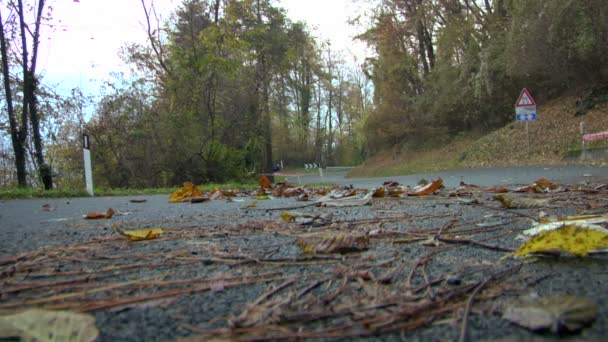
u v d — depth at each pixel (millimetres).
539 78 22078
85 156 9477
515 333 1035
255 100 15594
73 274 1748
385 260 1824
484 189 5969
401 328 1088
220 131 14500
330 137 54344
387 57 30344
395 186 6355
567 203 3795
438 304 1244
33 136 11812
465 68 24953
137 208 5309
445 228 2631
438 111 27984
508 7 20688
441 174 16438
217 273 1703
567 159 15797
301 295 1378
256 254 2047
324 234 2146
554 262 1714
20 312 1240
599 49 16922
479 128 26328
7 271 1799
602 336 994
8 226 3678
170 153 13039
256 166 16203
